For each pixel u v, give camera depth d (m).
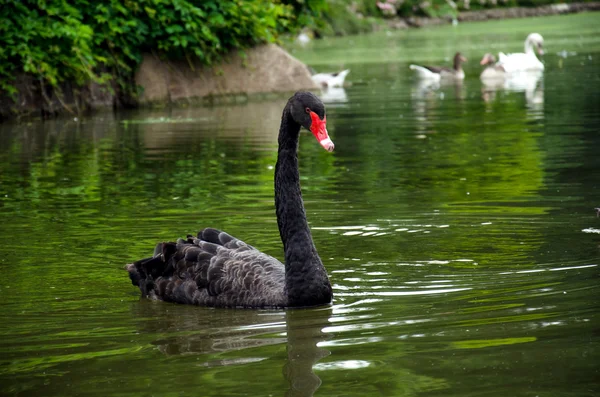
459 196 10.59
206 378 5.24
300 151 14.31
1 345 5.95
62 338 6.09
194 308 6.86
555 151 13.42
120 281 7.63
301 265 6.72
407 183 11.48
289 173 6.88
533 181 11.32
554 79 24.17
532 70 26.47
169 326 6.34
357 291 7.09
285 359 5.53
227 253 7.14
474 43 35.56
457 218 9.52
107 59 20.30
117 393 5.04
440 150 13.90
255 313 6.63
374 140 15.11
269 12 22.47
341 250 8.42
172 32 20.50
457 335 5.82
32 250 8.61
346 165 12.91
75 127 17.64
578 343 5.54
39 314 6.70
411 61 30.02
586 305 6.34
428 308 6.50
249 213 10.02
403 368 5.27
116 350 5.80
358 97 21.80
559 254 7.93
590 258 7.74
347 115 18.42
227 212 10.09
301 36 38.19
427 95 22.00
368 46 35.66
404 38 38.88
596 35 36.81
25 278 7.70
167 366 5.46
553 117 17.12
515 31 40.34
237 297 6.81
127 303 7.02
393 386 5.00
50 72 19.03
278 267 7.05
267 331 6.14
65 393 5.07
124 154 14.22
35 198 11.00
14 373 5.41
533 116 17.38
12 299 7.10
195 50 20.89
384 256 8.16
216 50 21.81
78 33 19.05
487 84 24.28
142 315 6.66
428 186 11.26
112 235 9.16
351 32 41.28
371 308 6.59
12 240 8.97
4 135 16.67
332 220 9.61
